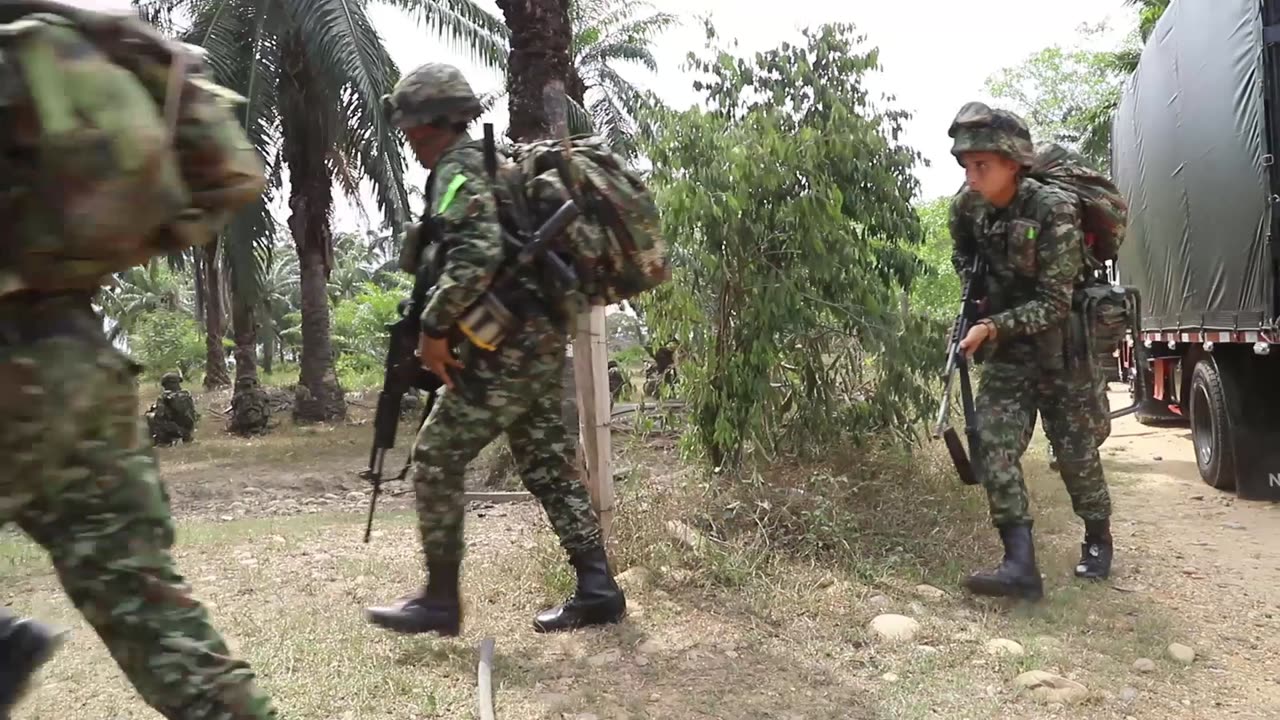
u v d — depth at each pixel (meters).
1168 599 4.20
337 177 17.78
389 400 3.49
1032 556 4.06
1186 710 3.08
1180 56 7.36
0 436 1.79
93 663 3.32
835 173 5.59
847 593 4.07
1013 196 4.20
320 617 3.81
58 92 1.68
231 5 13.80
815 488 5.04
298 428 16.05
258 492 8.87
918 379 5.77
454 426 3.37
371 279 47.53
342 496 8.45
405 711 2.96
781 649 3.52
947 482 5.58
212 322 24.59
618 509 4.61
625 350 6.67
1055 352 4.23
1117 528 5.65
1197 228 7.04
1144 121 8.45
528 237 3.31
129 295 38.16
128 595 1.91
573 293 3.36
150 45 1.87
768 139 5.12
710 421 5.36
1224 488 6.89
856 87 5.87
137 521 1.93
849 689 3.19
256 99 13.73
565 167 3.38
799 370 5.66
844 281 5.47
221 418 18.22
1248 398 6.55
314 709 2.93
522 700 3.08
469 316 3.24
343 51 13.40
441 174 3.25
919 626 3.73
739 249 5.23
